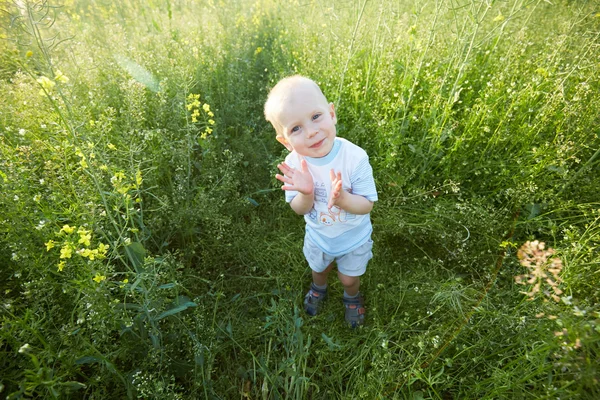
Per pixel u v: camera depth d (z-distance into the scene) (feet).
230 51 14.49
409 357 6.62
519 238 9.08
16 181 7.02
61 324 6.95
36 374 4.91
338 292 8.79
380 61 11.56
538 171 9.25
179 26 16.06
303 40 14.17
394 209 9.59
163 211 9.12
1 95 10.50
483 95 10.21
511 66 11.57
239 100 12.21
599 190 9.10
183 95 10.60
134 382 6.20
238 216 10.34
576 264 6.61
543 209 9.06
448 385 6.26
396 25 12.32
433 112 9.91
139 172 7.35
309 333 7.92
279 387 7.14
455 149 9.52
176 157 10.00
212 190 9.38
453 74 11.24
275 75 12.84
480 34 13.06
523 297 7.24
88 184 7.69
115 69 12.64
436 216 9.07
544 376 5.81
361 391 6.44
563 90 9.48
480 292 7.76
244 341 7.81
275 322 7.56
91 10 16.89
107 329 6.20
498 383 5.86
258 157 11.24
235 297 8.47
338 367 7.39
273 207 10.51
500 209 9.25
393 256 9.43
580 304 5.89
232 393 7.18
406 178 9.86
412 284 8.63
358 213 6.60
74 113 8.84
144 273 6.52
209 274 9.18
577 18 12.37
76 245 6.22
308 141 6.13
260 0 19.42
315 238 7.43
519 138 9.78
